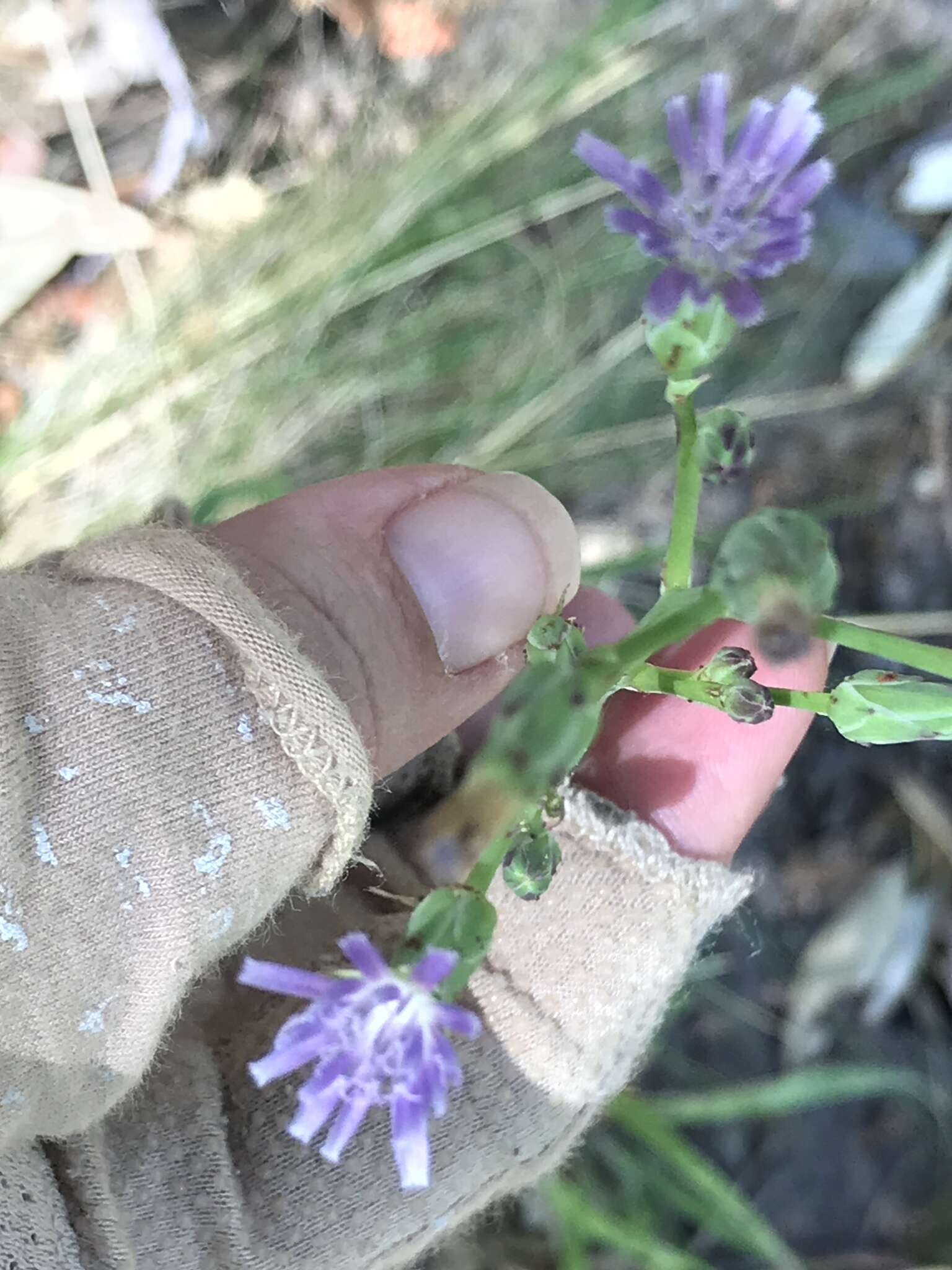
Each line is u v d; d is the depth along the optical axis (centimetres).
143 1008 7
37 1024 6
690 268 6
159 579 6
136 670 6
